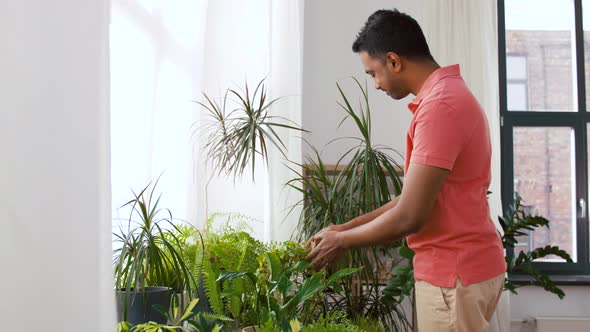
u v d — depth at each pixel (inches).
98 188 35.5
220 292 68.7
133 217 85.2
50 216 33.0
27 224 31.9
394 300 118.1
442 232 62.7
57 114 33.5
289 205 132.1
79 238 34.3
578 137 178.5
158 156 99.1
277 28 133.2
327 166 148.9
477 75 164.6
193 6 108.5
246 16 125.4
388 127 165.5
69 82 34.2
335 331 57.6
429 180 59.8
